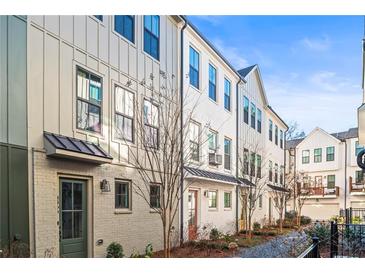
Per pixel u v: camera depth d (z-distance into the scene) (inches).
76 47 282.8
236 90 644.7
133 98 357.1
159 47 407.2
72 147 257.6
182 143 380.8
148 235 364.2
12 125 223.8
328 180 1199.6
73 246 271.7
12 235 219.6
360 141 256.2
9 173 219.6
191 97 467.5
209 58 535.5
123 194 337.4
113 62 328.5
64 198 265.4
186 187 428.5
